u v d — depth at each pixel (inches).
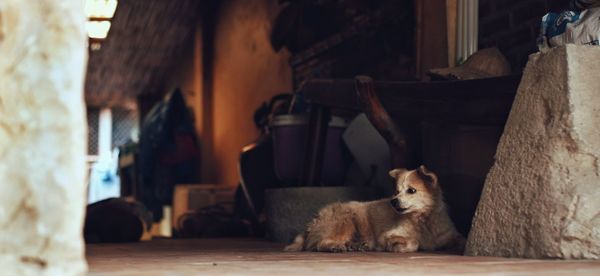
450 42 213.2
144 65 548.7
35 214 70.8
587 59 125.6
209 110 481.7
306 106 263.0
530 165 125.0
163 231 501.0
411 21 245.4
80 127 73.4
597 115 123.3
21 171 71.2
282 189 215.5
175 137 463.8
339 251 154.2
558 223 116.7
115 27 471.8
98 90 598.5
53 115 72.4
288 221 213.6
